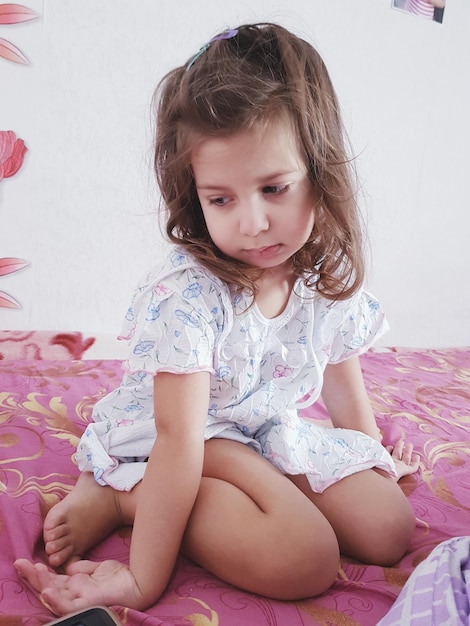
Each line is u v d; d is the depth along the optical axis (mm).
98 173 1612
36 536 768
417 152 2021
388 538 780
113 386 1311
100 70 1553
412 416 1280
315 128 740
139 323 806
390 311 2123
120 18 1543
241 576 704
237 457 811
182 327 764
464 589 578
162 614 661
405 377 1594
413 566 786
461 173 2123
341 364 1004
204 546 726
